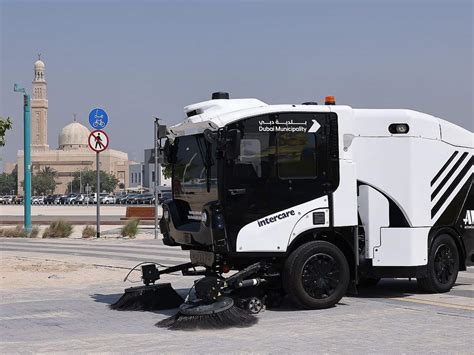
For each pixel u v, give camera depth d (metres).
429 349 7.58
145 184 100.62
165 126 11.33
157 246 22.53
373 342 7.95
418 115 11.46
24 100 29.22
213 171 10.11
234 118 9.93
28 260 17.56
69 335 8.62
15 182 194.38
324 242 10.27
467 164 12.09
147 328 9.03
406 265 11.20
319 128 10.33
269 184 10.02
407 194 11.25
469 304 10.77
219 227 9.77
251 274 10.02
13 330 8.97
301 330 8.71
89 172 172.88
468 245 12.21
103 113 23.31
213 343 7.99
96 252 20.22
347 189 10.42
